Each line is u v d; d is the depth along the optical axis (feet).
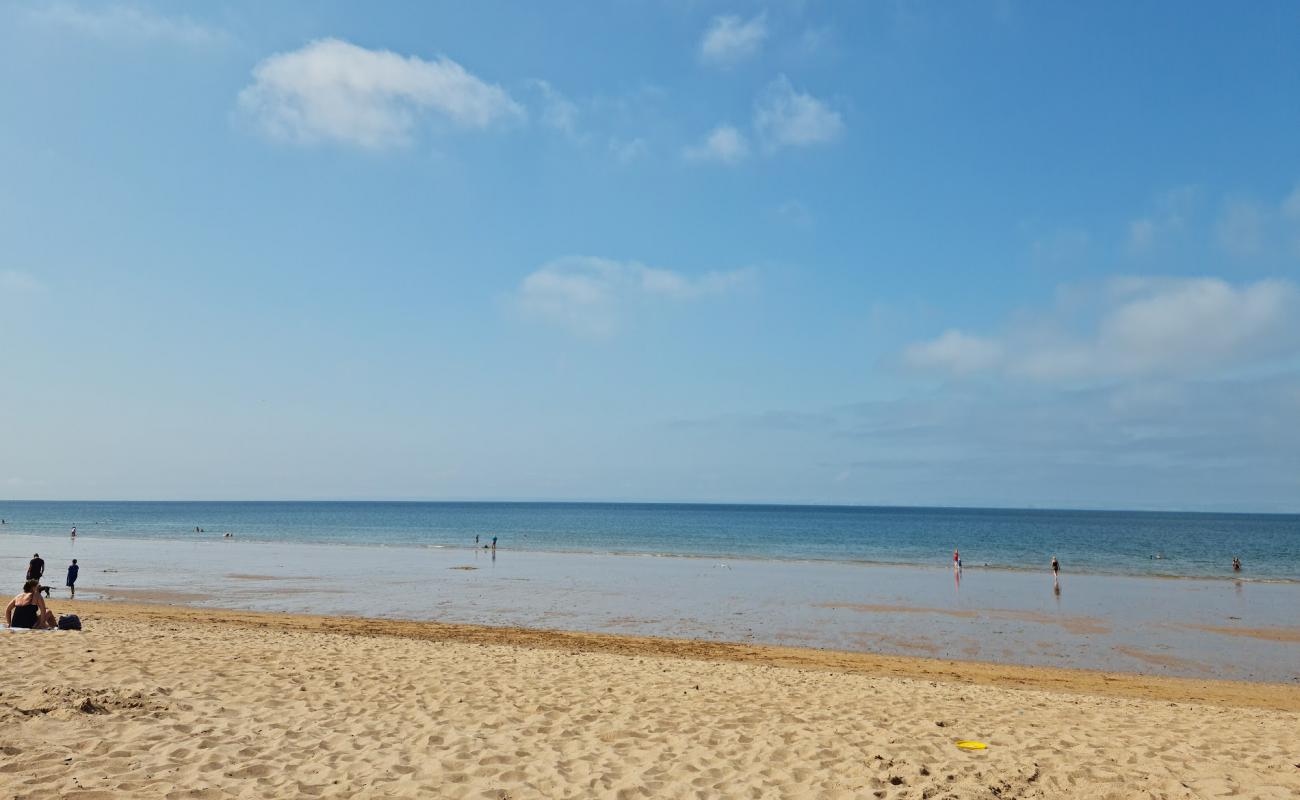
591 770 23.35
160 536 262.67
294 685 33.32
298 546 212.23
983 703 37.19
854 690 39.34
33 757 21.47
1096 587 122.01
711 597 102.53
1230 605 99.55
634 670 42.52
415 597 99.25
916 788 22.36
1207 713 37.52
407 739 25.84
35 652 37.04
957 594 109.29
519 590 108.68
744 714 31.37
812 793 21.93
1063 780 23.67
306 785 20.99
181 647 42.34
